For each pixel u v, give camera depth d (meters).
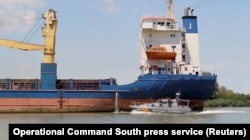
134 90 54.53
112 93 55.16
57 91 55.00
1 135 27.31
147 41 58.66
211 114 53.06
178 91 54.31
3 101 54.38
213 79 54.19
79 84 58.38
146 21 57.88
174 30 58.47
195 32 60.75
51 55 57.31
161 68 57.28
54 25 57.88
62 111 54.84
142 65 58.66
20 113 54.28
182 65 58.09
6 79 58.41
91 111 55.34
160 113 51.78
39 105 54.72
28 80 59.25
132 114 50.28
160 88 53.97
